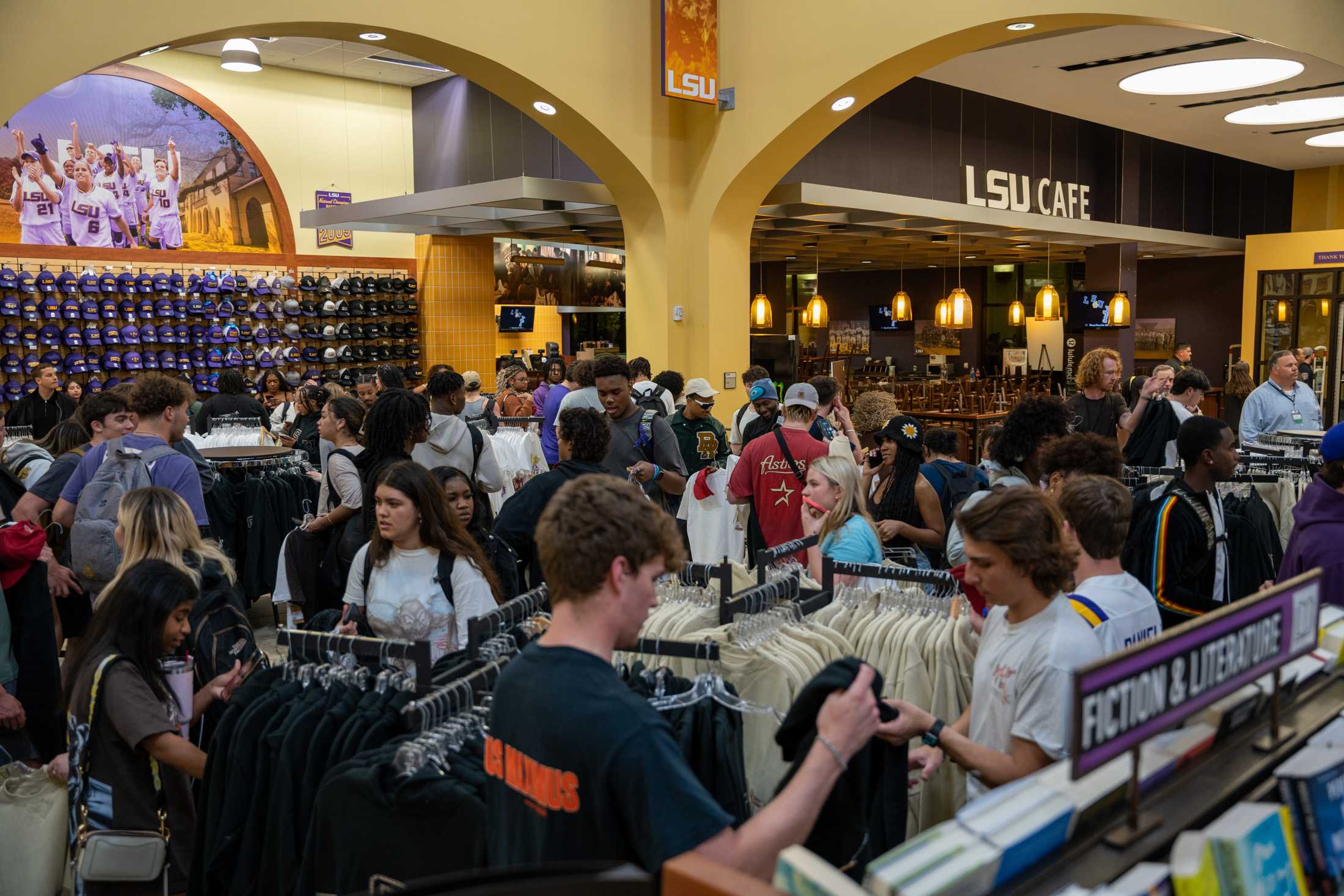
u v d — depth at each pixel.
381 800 1.99
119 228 12.29
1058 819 1.21
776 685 2.40
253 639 3.11
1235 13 7.24
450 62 7.73
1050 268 21.97
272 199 13.52
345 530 4.66
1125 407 6.70
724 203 8.91
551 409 7.04
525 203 9.59
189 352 12.49
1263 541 4.77
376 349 13.82
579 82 8.20
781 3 8.39
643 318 9.24
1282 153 15.82
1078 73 10.57
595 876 1.09
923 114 10.87
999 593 1.99
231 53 10.49
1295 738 1.51
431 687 2.23
